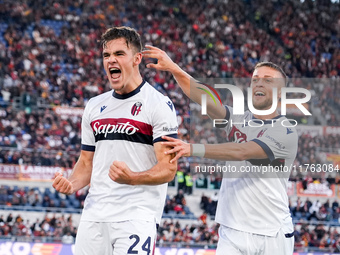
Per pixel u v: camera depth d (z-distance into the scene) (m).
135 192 3.59
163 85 21.28
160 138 3.55
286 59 24.55
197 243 13.06
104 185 3.63
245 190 4.23
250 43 24.67
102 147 3.64
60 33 23.47
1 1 23.48
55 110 18.67
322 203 15.43
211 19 25.25
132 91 3.63
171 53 23.64
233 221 4.26
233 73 23.38
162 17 24.95
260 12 25.97
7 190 15.11
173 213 15.27
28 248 11.98
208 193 15.95
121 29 3.58
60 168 15.96
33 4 23.89
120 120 3.59
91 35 23.22
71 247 12.05
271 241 4.22
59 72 21.23
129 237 3.52
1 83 19.94
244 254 4.23
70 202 15.42
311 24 25.95
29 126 17.64
